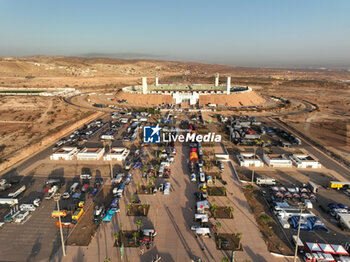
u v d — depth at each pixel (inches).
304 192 2689.5
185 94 7805.1
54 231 2076.8
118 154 3503.9
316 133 4854.8
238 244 1937.7
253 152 3816.4
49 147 3986.2
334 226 2196.1
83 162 3420.3
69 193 2647.6
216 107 7229.3
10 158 3417.8
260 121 5792.3
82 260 1772.9
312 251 1833.2
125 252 1846.7
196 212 2338.8
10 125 5118.1
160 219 2234.3
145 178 2972.4
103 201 2511.1
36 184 2847.0
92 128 4916.3
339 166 3393.2
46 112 6269.7
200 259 1743.4
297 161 3400.6
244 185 2844.5
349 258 1791.3
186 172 3134.8
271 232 2089.1
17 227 2122.3
